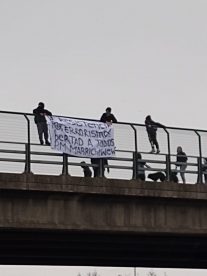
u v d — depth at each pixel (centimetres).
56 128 3450
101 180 3425
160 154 3709
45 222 3334
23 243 3769
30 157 3366
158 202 3575
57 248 3975
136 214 3519
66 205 3384
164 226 3569
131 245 4000
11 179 3259
